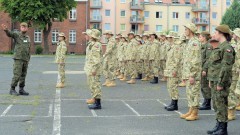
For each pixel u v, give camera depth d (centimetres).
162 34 2033
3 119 1002
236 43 1071
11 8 5359
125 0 7562
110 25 7531
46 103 1273
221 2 7750
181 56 1207
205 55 1180
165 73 1159
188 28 1006
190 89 1010
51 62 3738
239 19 6550
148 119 1027
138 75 2184
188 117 1017
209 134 862
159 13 7750
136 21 7562
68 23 6912
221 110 849
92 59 1158
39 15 5272
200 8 7725
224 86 841
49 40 6844
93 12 7462
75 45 6938
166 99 1397
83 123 966
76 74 2445
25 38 1417
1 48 6222
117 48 2119
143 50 2091
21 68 1424
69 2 5594
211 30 7788
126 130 894
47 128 905
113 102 1317
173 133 870
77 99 1366
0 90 1588
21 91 1453
